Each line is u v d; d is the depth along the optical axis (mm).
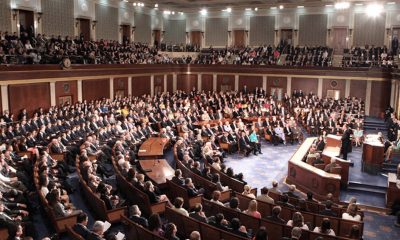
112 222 10938
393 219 14094
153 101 30656
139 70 33219
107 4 34906
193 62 39688
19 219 9844
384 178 17500
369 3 35875
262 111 29688
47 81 23828
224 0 36219
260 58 38219
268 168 20047
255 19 41500
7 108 21234
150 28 41750
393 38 36062
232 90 38500
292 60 37312
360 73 33406
